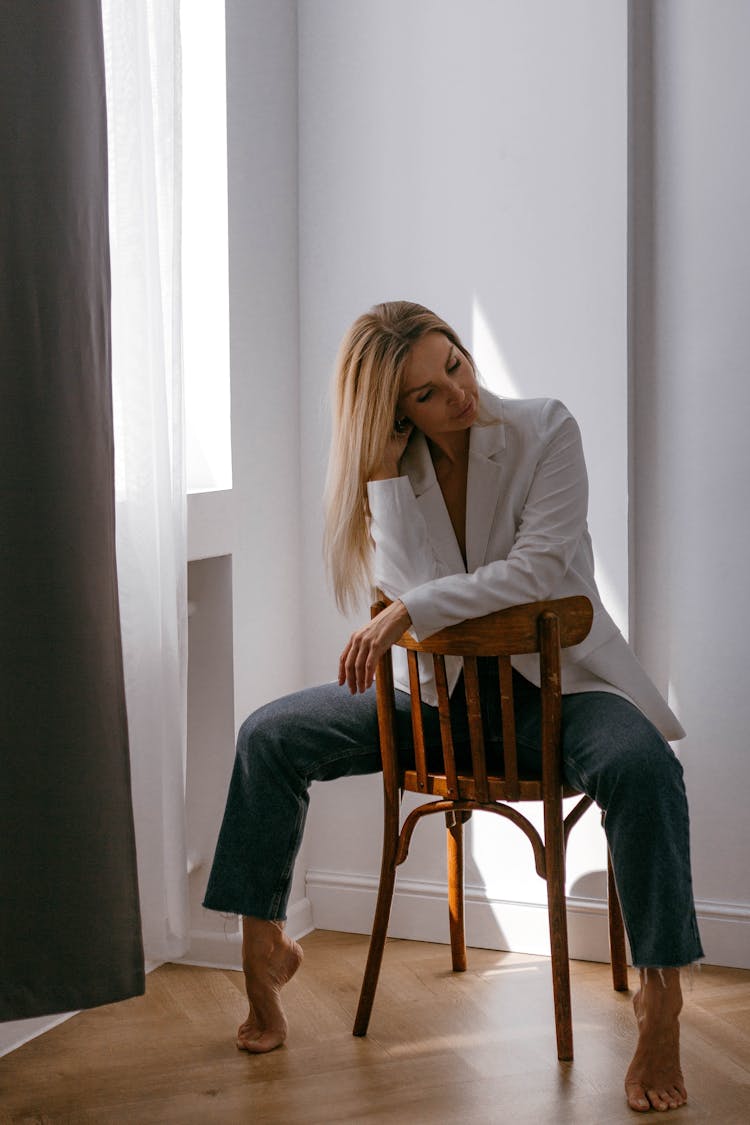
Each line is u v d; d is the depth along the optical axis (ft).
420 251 9.25
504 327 9.04
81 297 6.55
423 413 7.25
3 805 6.36
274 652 9.46
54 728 6.51
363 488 7.56
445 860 9.43
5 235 6.18
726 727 8.79
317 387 9.65
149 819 7.45
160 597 7.42
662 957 6.62
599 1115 6.62
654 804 6.66
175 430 7.52
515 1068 7.20
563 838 7.22
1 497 6.25
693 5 8.59
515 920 9.21
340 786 9.70
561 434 7.53
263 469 9.26
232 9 8.72
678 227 8.73
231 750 8.95
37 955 6.53
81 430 6.57
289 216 9.50
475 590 7.06
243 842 7.52
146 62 7.16
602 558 8.87
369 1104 6.79
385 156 9.31
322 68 9.45
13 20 6.15
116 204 7.13
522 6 8.84
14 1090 7.01
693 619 8.84
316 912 9.77
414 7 9.14
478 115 9.01
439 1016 7.97
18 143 6.21
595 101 8.69
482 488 7.48
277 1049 7.52
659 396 8.86
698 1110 6.64
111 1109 6.76
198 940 9.07
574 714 7.23
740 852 8.79
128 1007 8.23
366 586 8.09
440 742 7.83
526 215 8.92
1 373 6.20
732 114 8.55
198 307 8.85
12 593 6.33
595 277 8.76
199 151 8.76
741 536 8.68
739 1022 7.77
